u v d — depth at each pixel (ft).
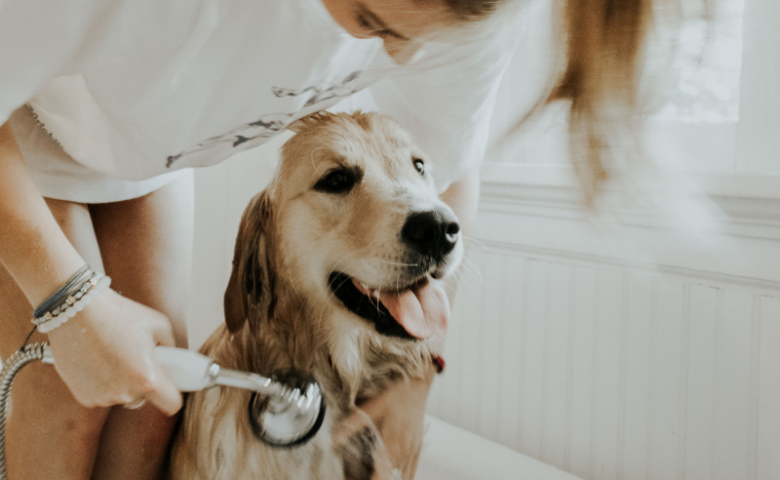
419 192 2.60
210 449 2.89
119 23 1.76
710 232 3.17
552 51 1.79
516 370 4.26
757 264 3.16
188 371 2.23
